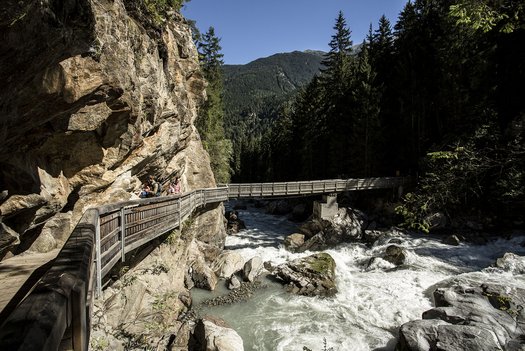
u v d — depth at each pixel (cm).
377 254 1964
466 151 535
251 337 1041
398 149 3030
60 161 671
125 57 777
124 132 848
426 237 2117
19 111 415
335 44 3859
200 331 902
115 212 588
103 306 636
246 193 2252
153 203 837
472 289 1044
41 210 592
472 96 1998
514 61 1514
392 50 3369
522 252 1736
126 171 1016
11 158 492
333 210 2459
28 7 300
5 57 319
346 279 1522
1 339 115
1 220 489
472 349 754
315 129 3522
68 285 189
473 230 2045
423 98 2769
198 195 1630
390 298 1284
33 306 150
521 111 1603
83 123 643
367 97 2955
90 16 432
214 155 3278
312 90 3725
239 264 1716
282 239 2427
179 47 1612
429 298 1267
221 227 2106
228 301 1310
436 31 2727
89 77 554
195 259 1545
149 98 1007
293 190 2416
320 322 1130
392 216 2584
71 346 201
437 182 539
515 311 895
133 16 967
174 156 1575
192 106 1870
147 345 700
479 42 1634
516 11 398
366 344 981
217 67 3347
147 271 905
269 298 1338
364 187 2608
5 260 505
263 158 6303
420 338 810
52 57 403
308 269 1523
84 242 299
